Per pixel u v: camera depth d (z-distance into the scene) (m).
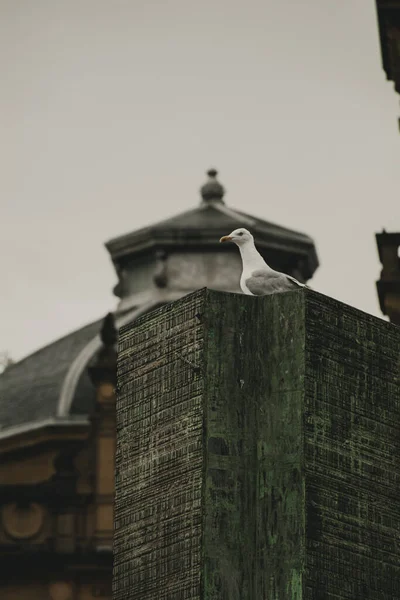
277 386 11.62
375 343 11.85
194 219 55.03
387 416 11.77
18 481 50.91
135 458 11.86
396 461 11.73
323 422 11.57
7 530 50.34
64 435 51.00
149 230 54.66
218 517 11.41
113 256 55.88
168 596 11.44
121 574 11.73
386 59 40.97
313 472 11.46
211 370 11.62
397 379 11.87
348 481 11.55
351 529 11.47
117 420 12.05
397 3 40.66
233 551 11.38
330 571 11.36
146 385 11.91
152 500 11.68
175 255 54.97
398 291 42.44
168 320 11.87
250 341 11.71
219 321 11.70
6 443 51.16
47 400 52.47
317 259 54.69
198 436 11.53
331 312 11.75
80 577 49.91
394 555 11.56
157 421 11.79
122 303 55.59
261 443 11.54
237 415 11.59
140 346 12.00
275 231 54.03
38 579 50.03
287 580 11.30
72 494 50.41
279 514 11.41
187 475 11.52
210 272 54.84
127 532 11.78
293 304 11.70
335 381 11.67
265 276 21.44
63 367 53.84
